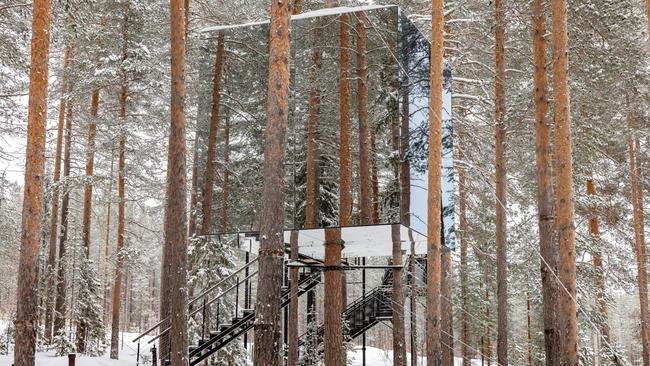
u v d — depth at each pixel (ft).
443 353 62.49
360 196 44.32
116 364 68.28
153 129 78.07
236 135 48.57
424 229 44.83
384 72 45.19
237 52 49.83
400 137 44.52
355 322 69.15
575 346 37.14
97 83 71.31
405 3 66.80
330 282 51.52
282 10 34.68
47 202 78.18
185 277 39.52
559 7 39.63
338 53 45.93
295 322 52.54
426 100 46.03
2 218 70.44
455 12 66.28
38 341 76.79
